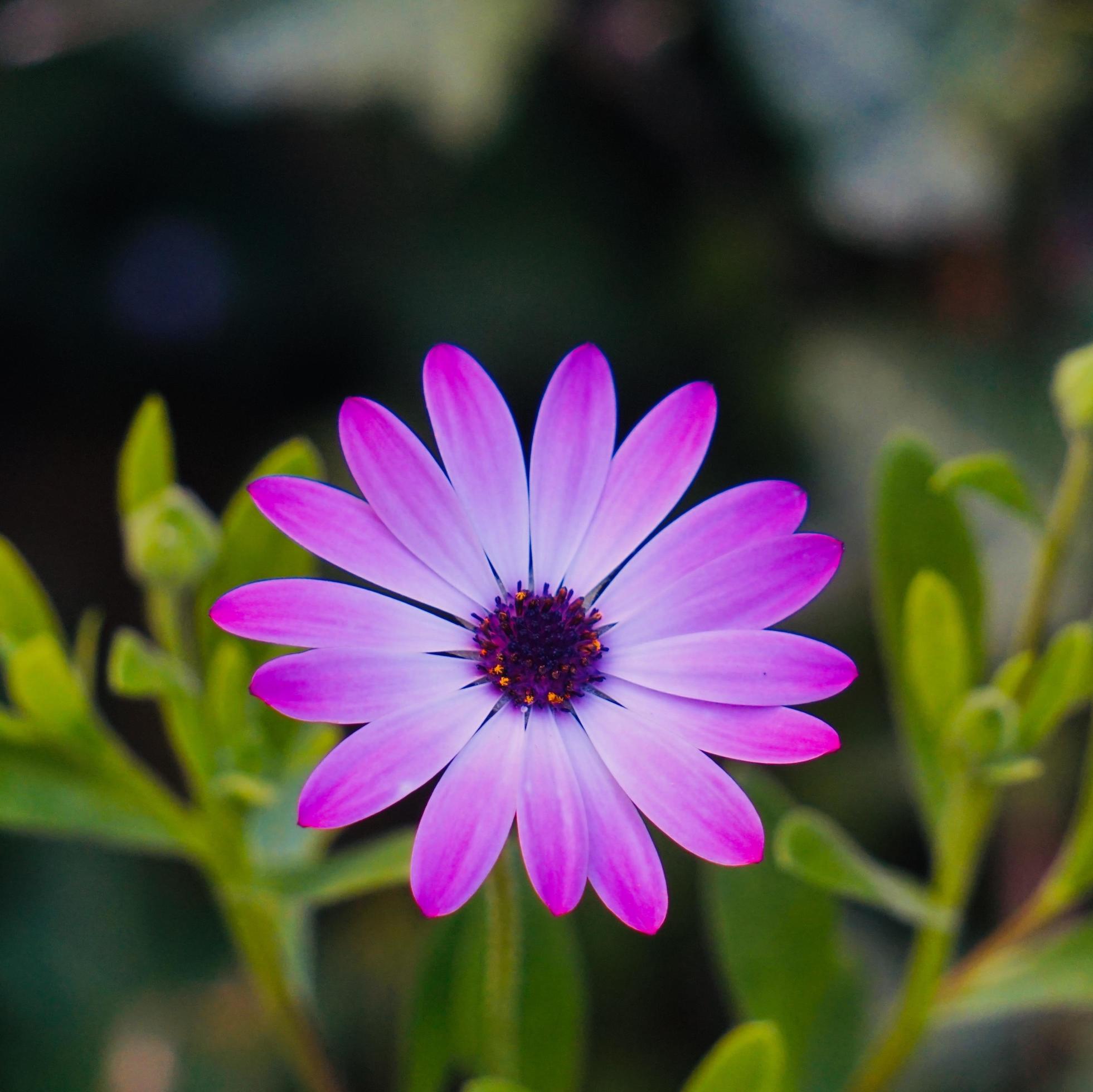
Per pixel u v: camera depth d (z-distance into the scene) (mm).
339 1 564
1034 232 592
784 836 424
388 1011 573
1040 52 569
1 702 515
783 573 417
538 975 437
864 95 579
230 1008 582
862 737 565
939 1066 552
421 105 562
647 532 426
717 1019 556
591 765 417
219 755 439
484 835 406
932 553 444
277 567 445
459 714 418
